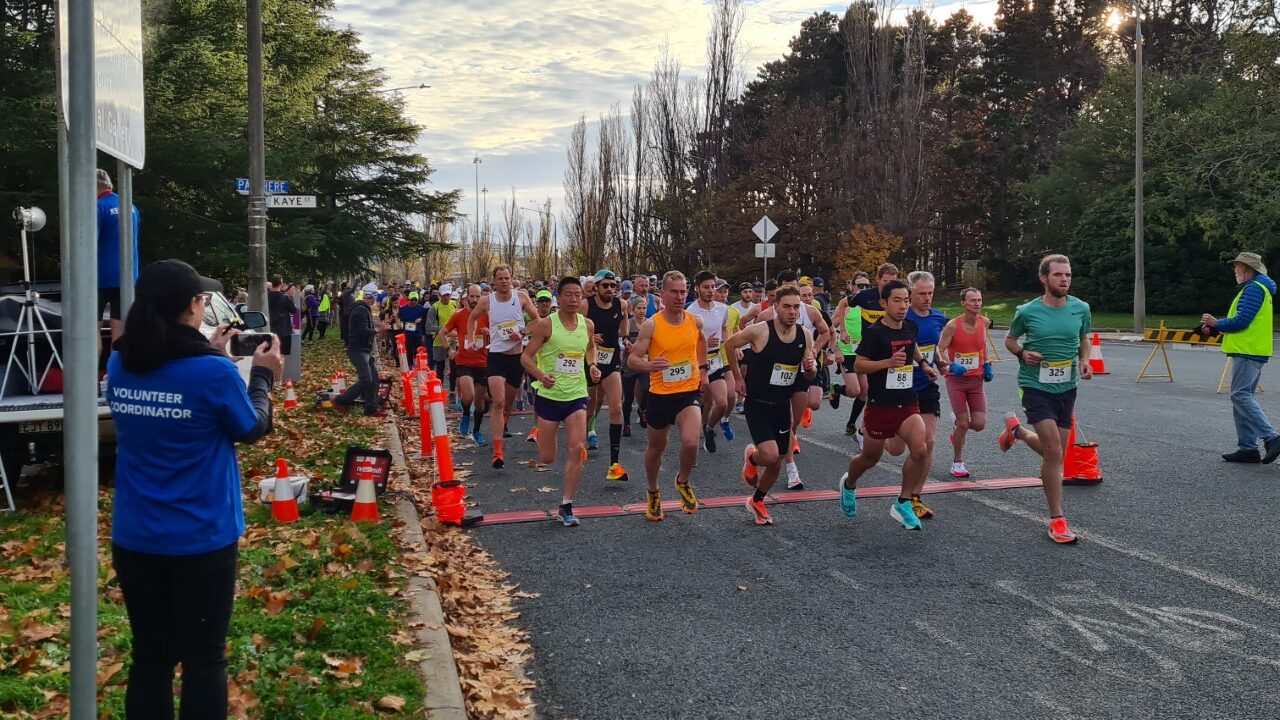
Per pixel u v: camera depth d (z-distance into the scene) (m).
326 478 8.45
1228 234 37.16
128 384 2.97
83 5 2.44
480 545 6.81
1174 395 14.60
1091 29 57.66
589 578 5.97
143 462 2.99
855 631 4.98
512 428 12.90
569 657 4.69
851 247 45.81
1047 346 6.66
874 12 50.72
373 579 5.64
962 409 8.77
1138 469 9.02
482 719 3.98
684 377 7.27
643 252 54.62
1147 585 5.63
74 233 2.44
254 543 6.38
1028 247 54.19
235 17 26.33
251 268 14.27
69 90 2.43
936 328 8.99
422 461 10.30
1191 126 34.94
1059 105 59.41
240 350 3.50
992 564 6.11
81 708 2.50
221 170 24.81
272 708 3.82
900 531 7.00
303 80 30.44
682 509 7.60
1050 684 4.28
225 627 3.10
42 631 4.62
